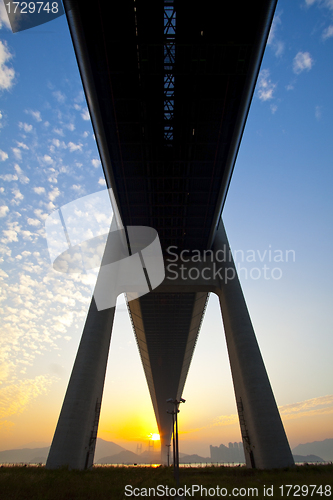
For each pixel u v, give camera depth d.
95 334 34.66
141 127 29.31
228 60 24.41
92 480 19.36
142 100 27.08
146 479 20.64
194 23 22.48
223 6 21.44
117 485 17.11
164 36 23.11
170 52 24.22
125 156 31.94
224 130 29.75
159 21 22.36
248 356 33.47
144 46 23.58
